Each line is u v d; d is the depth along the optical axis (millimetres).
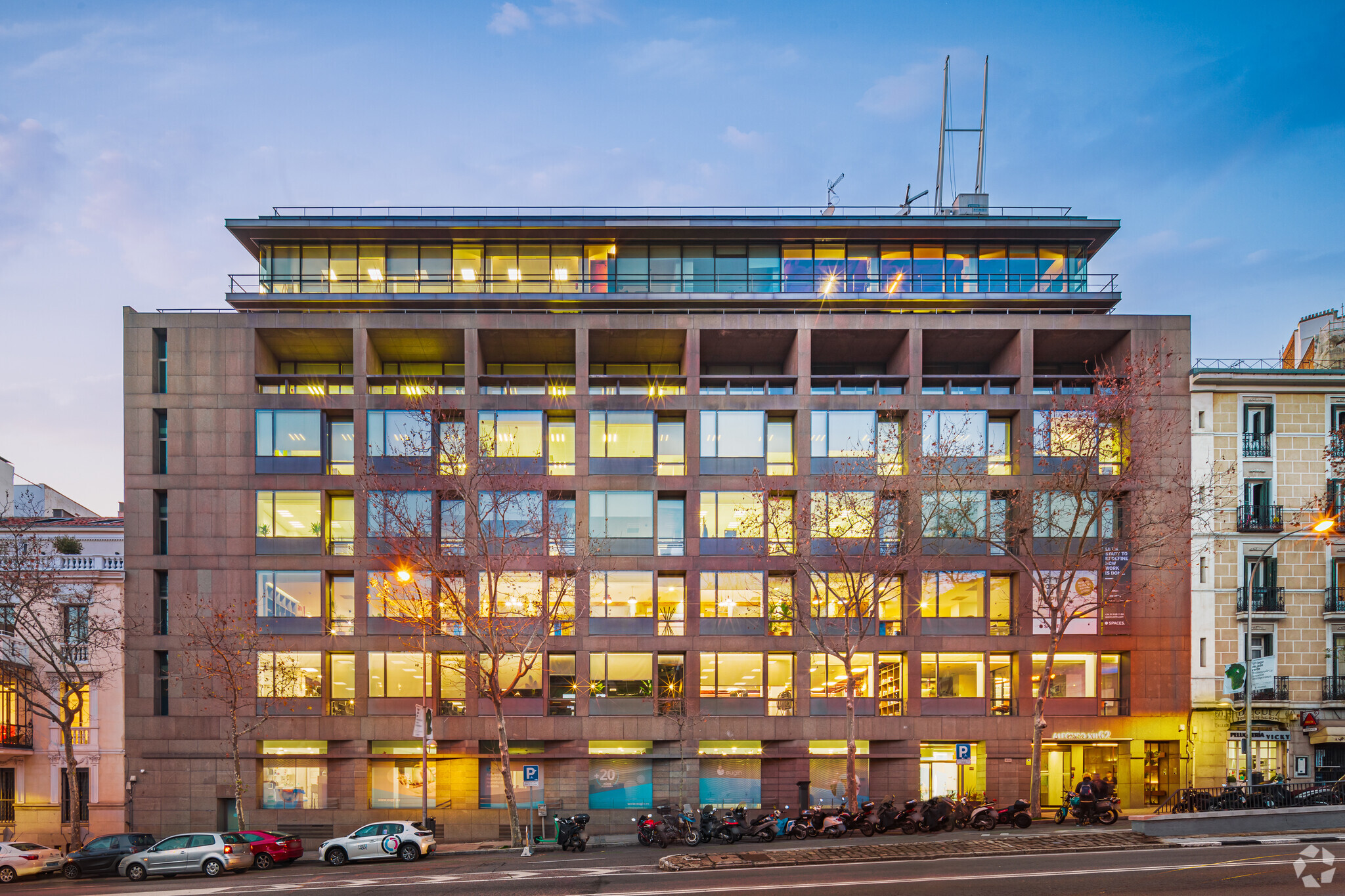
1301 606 37750
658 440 39688
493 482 34625
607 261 41469
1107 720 37156
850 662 31469
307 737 36406
